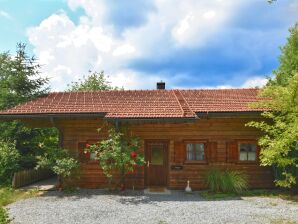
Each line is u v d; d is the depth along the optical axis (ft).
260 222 31.17
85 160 48.91
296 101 44.50
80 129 49.29
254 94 56.59
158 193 45.32
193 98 54.85
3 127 59.57
